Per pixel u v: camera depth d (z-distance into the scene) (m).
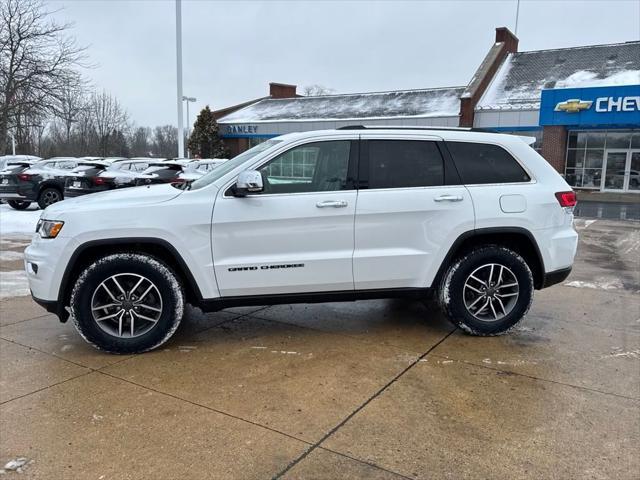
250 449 2.91
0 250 9.12
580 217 15.93
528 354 4.32
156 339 4.26
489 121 27.50
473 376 3.87
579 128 26.23
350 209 4.32
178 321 4.28
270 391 3.61
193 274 4.22
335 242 4.35
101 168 15.62
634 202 21.70
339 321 5.20
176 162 15.84
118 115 50.81
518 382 3.77
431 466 2.77
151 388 3.65
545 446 2.95
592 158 26.98
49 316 5.34
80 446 2.93
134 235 4.11
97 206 4.17
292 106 38.34
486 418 3.26
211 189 4.27
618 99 23.59
